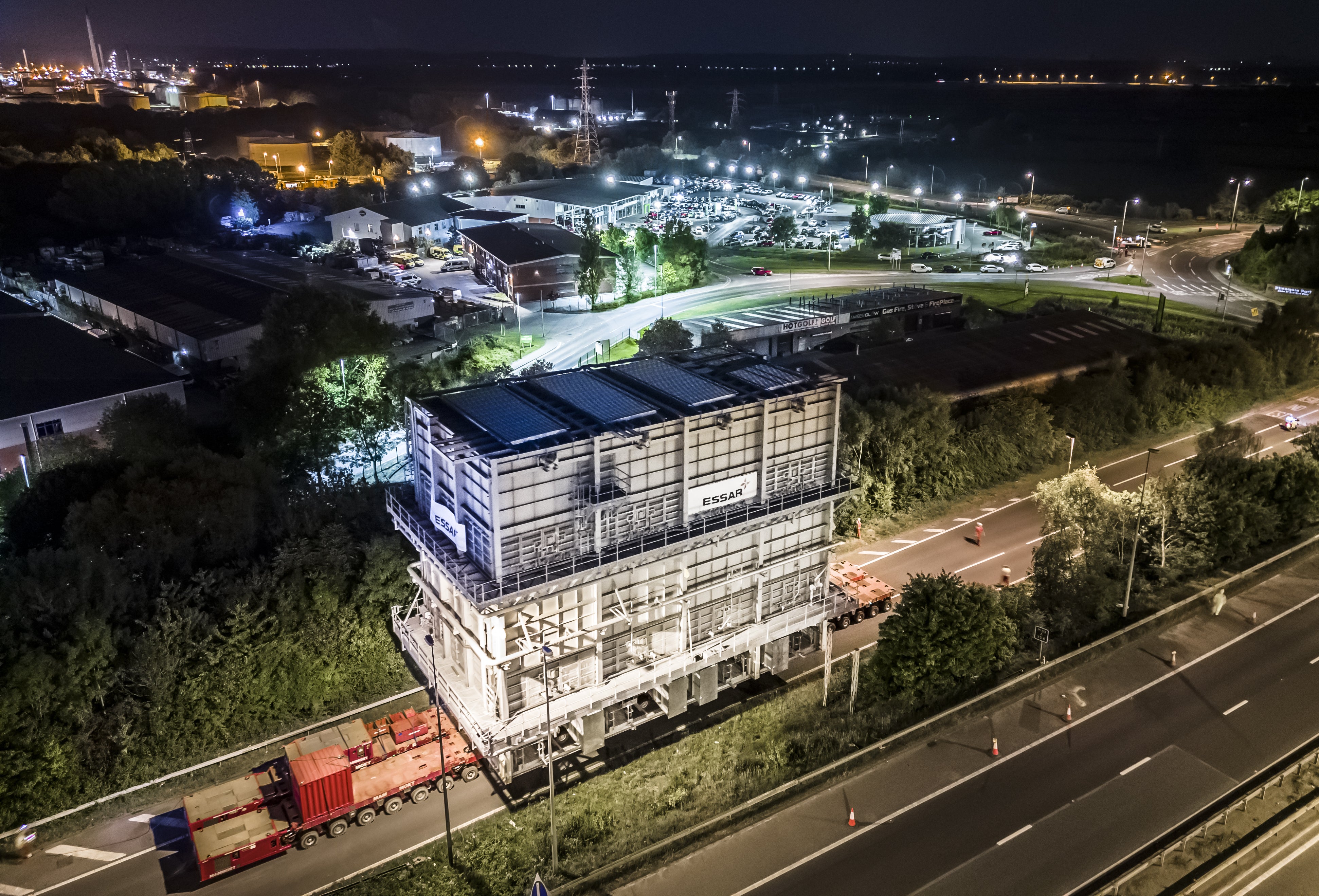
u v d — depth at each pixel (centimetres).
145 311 11106
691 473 4369
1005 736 4694
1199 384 9412
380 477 7444
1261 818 4119
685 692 4772
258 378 7300
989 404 8369
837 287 15275
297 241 16812
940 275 16275
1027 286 15338
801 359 9444
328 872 3828
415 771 4197
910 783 4356
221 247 16700
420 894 3725
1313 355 10706
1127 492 6291
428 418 4231
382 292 11981
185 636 4572
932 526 7088
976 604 4806
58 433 7431
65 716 4256
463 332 12100
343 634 4984
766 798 4228
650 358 5106
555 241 15412
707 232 19975
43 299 13100
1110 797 4259
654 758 4512
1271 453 8369
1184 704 4944
